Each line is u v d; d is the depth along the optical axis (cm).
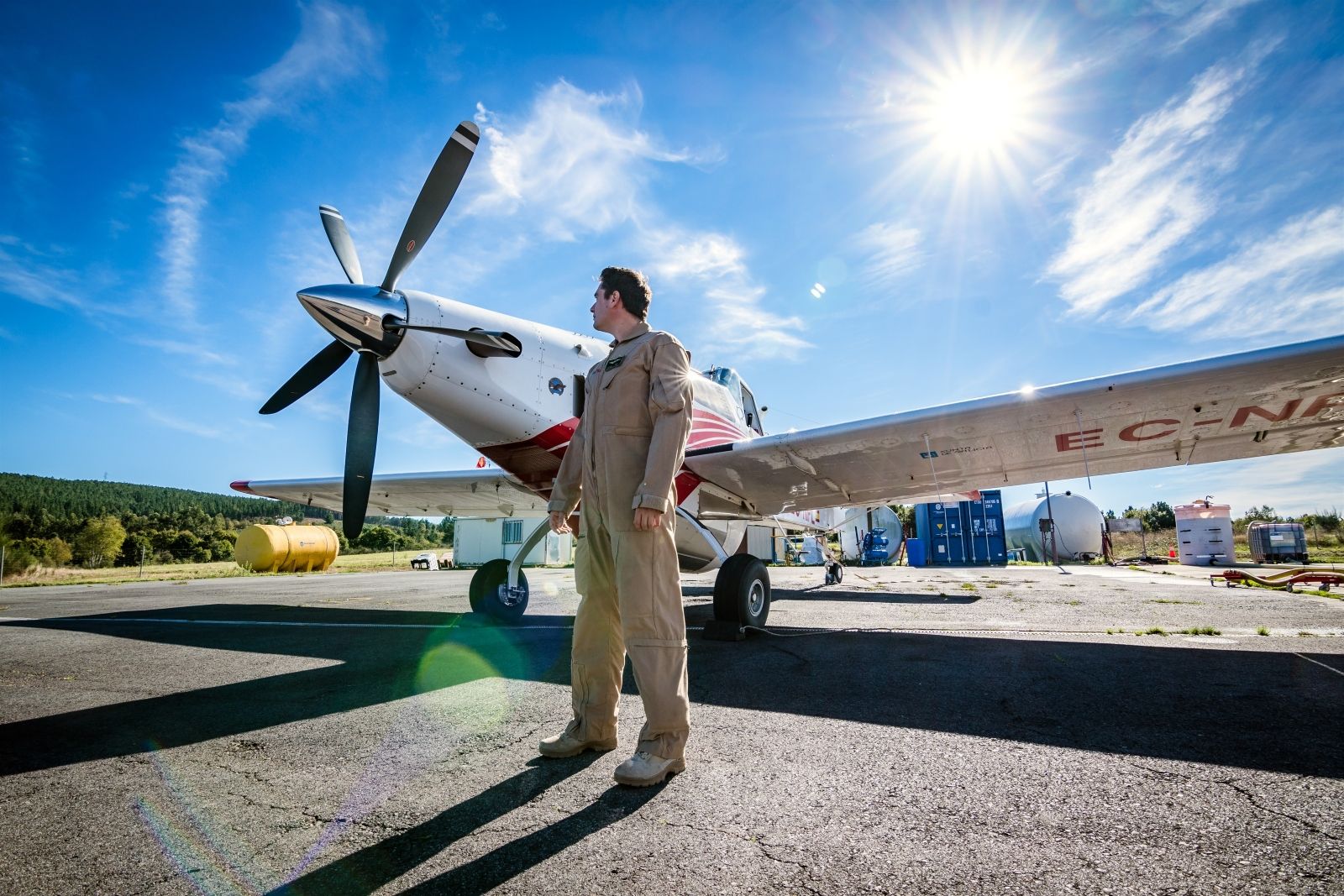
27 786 169
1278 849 122
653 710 167
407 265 405
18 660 375
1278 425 456
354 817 146
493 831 136
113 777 175
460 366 407
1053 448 505
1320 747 182
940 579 1229
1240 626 448
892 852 123
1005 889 108
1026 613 567
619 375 188
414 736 211
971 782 160
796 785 159
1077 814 140
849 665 320
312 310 381
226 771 179
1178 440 490
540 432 438
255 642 443
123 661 368
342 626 534
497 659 357
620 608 175
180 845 133
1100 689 257
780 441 483
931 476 572
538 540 552
